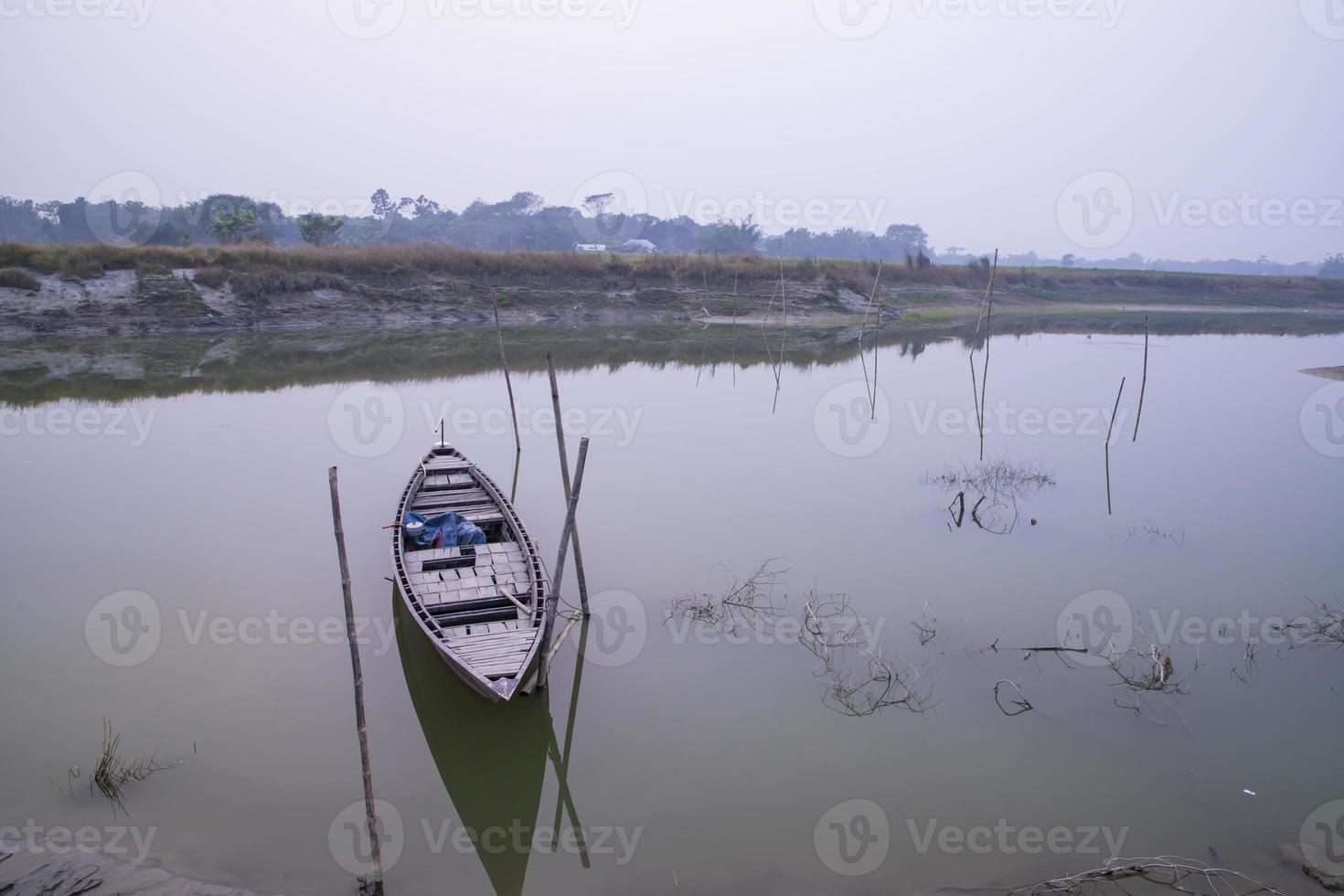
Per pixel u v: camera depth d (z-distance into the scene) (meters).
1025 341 40.69
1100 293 64.75
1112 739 8.91
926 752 8.73
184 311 34.19
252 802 7.83
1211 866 7.20
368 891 6.86
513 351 33.00
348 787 8.13
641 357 32.81
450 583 10.61
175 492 15.55
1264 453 19.44
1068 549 13.62
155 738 8.63
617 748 8.77
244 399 23.28
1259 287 69.31
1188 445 20.06
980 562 13.05
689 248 106.44
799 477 17.19
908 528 14.41
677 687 9.80
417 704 9.42
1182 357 34.62
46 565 12.37
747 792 8.15
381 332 36.84
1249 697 9.59
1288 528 14.51
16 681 9.48
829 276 52.19
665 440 20.02
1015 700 9.53
